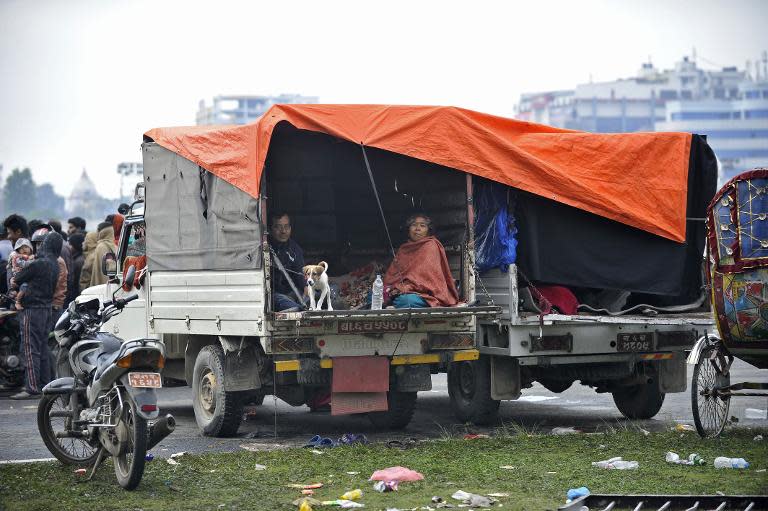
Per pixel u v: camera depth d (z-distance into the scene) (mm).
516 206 27875
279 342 24797
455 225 28578
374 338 25875
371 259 32406
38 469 21219
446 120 26625
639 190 27969
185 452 23781
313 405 27359
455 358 26797
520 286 28219
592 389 37344
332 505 17562
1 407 33750
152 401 18891
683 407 31859
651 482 19125
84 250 43781
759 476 19672
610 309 29375
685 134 28328
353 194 32844
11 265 38656
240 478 20047
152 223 29562
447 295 26984
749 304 23297
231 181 25391
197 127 27812
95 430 19875
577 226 28188
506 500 17969
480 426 28547
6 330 39188
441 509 17297
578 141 27750
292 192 32500
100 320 21531
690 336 28625
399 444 24047
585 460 21625
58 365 22594
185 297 27969
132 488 19016
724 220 23719
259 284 24750
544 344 27141
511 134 27953
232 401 26203
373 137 25922
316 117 25484
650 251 28469
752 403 32312
